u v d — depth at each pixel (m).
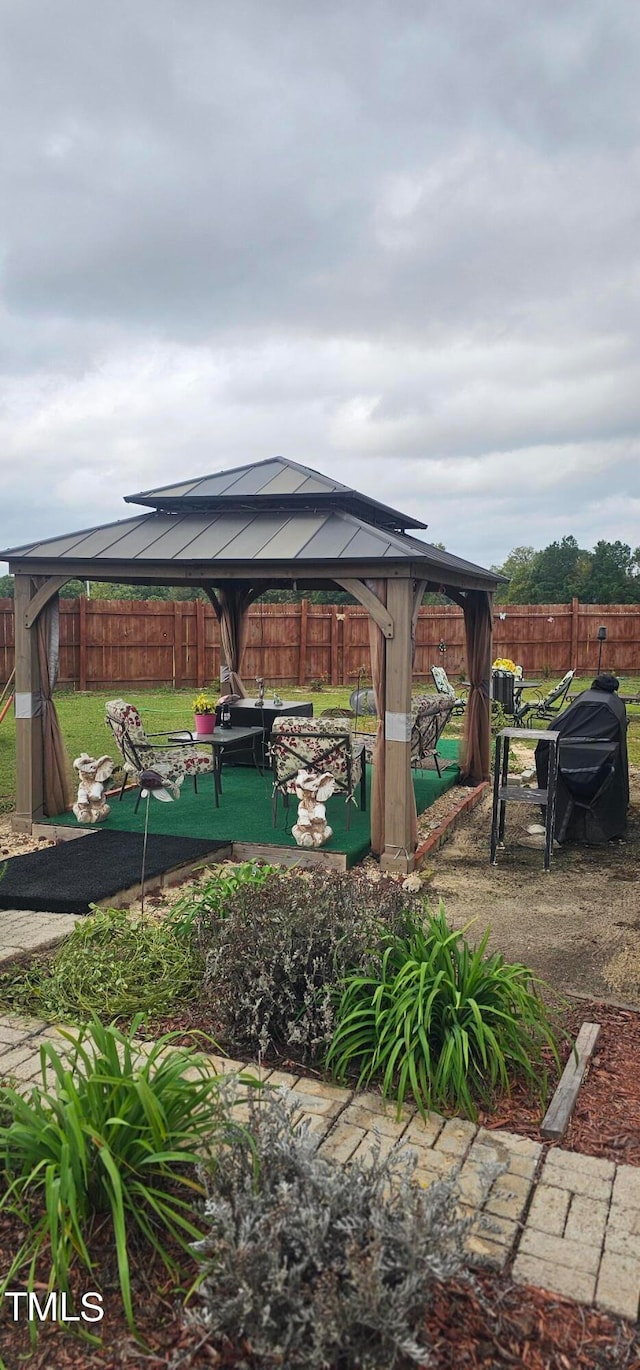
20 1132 2.27
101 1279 2.14
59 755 7.38
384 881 4.11
